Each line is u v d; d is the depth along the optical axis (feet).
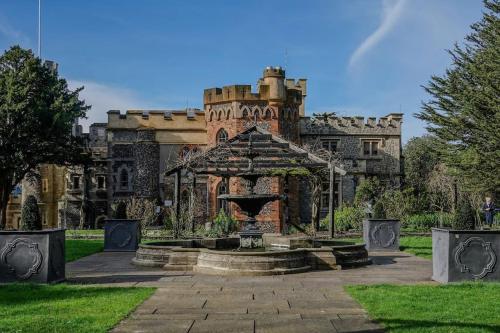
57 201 158.51
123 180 145.28
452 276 34.88
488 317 24.48
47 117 124.26
